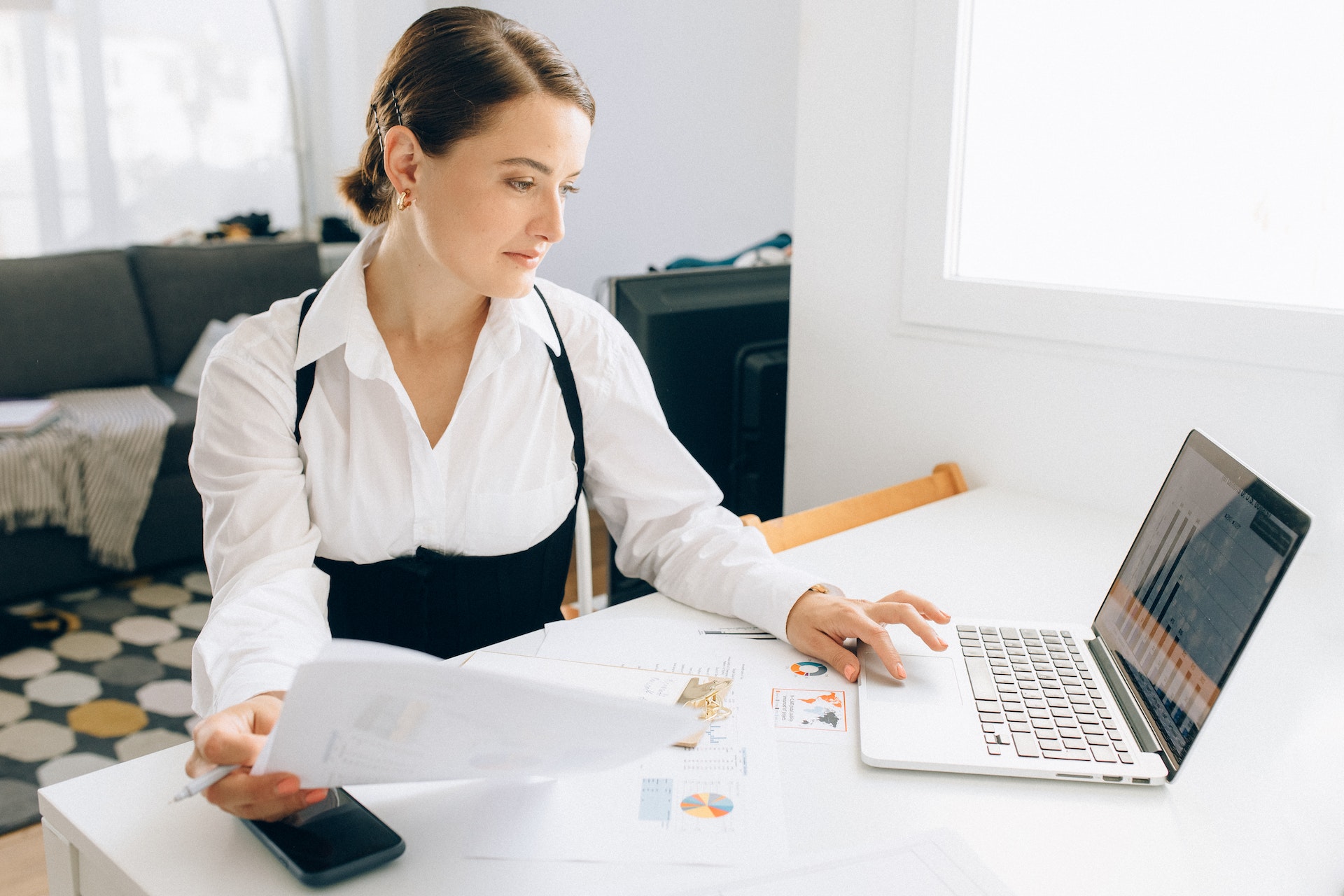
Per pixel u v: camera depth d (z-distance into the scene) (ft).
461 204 3.05
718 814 2.57
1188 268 5.35
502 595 3.82
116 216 13.79
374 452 3.52
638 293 5.51
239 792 2.31
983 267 5.62
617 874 2.36
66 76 13.15
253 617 3.04
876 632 3.25
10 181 13.02
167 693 7.80
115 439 9.48
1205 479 3.20
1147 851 2.50
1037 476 5.30
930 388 5.61
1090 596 4.06
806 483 6.31
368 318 3.46
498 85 2.92
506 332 3.54
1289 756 2.94
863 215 5.69
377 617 3.70
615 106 12.50
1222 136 5.16
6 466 8.92
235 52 14.28
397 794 2.65
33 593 9.28
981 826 2.58
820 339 6.04
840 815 2.61
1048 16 5.34
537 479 3.76
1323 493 4.44
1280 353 4.42
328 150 15.11
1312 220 4.92
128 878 2.33
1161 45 5.28
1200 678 2.71
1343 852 2.50
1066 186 5.59
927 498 5.27
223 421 3.42
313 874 2.28
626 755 2.42
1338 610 4.00
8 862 5.85
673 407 5.70
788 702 3.13
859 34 5.50
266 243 12.51
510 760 2.36
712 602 3.74
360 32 14.40
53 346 10.74
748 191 11.18
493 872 2.36
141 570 10.03
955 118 5.17
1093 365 5.00
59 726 7.30
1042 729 2.95
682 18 11.44
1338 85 4.76
